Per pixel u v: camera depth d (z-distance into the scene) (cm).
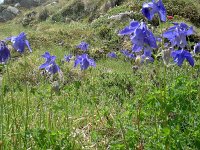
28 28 463
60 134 52
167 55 44
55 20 430
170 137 48
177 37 48
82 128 68
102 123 66
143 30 43
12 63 155
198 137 51
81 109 78
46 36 259
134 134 52
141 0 268
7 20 584
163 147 48
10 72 127
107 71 142
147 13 44
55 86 62
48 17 466
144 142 54
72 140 56
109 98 97
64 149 51
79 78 117
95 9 393
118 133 60
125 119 65
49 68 67
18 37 51
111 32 242
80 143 57
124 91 104
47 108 72
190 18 279
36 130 52
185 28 52
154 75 93
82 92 94
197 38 206
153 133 54
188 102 63
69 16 419
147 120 61
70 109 76
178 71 102
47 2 590
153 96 55
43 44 246
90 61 70
